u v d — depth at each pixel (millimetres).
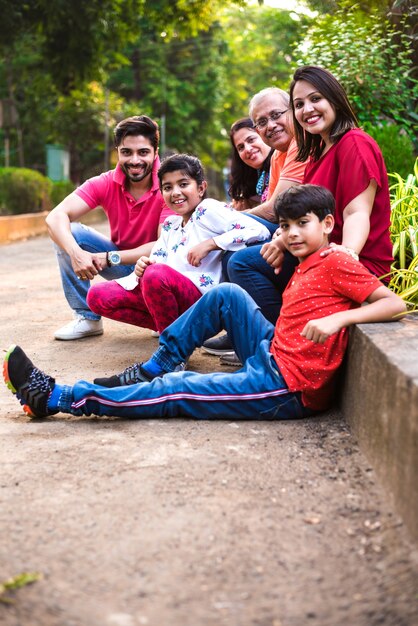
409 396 1967
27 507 2143
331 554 1869
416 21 6250
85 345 4426
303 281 2875
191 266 3707
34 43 16656
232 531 1991
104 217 20562
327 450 2568
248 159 4477
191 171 3707
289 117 3861
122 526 2021
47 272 8148
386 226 3133
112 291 3986
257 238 3621
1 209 16688
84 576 1774
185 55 30844
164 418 2975
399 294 3312
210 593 1710
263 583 1747
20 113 22500
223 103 34375
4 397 3414
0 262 9305
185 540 1944
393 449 2109
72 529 2006
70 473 2396
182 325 3123
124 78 29500
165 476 2359
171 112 30547
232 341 3133
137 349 4301
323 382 2803
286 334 2883
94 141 24312
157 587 1731
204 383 2914
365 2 6426
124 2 14531
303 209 2840
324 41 6164
